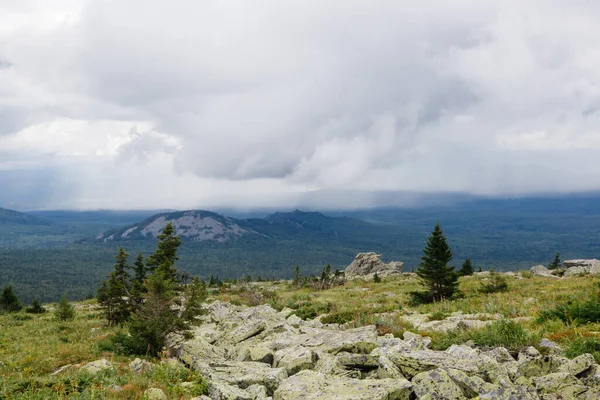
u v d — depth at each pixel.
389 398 11.06
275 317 33.41
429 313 32.12
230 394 13.09
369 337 18.91
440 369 11.84
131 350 24.92
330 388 12.16
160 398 14.04
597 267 65.00
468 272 83.56
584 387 10.47
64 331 40.97
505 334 16.88
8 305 74.62
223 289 87.88
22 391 15.27
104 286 43.47
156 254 43.22
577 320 18.64
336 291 69.56
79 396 14.05
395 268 126.25
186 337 26.64
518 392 10.04
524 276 66.75
